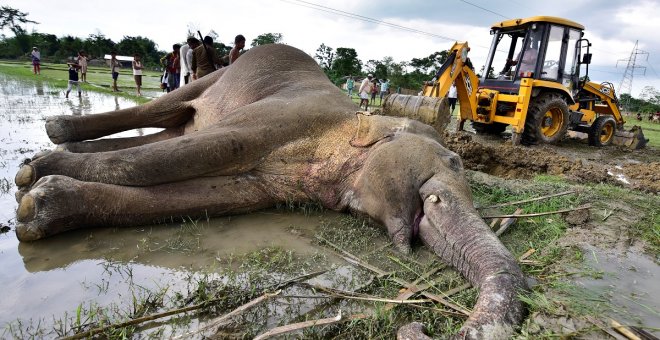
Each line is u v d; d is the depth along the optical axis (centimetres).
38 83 2209
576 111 1342
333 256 395
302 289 334
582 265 371
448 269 375
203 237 422
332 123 499
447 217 383
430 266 376
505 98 1245
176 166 443
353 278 354
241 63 623
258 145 475
